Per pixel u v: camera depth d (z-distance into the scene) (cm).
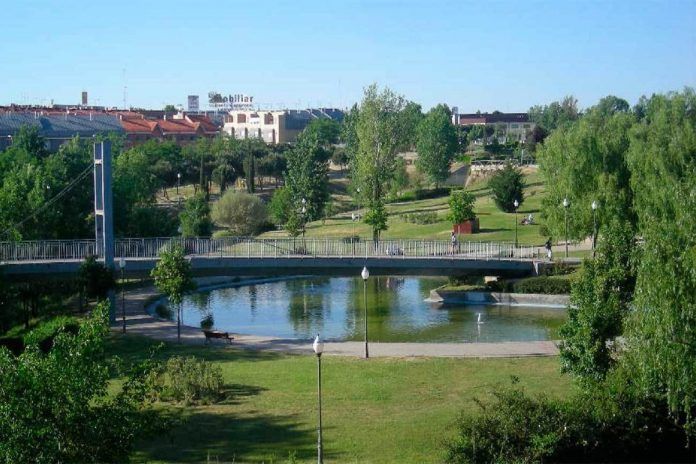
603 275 2750
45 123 15188
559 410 2259
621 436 2234
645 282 2312
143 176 8631
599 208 5897
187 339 4306
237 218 9025
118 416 1894
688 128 5528
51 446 1772
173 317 5366
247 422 2764
